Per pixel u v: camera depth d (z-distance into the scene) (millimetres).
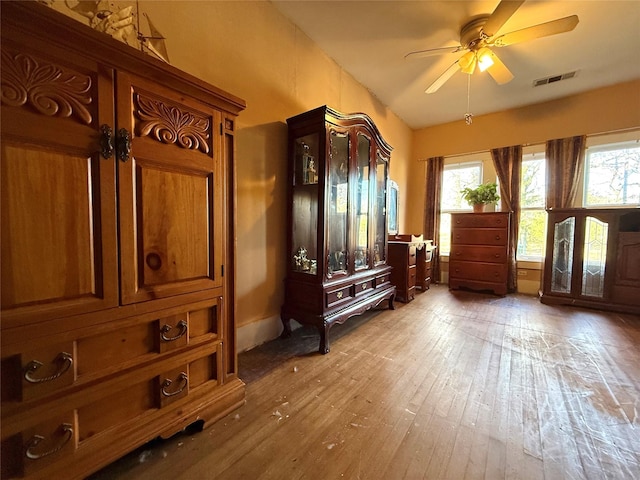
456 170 4684
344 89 3131
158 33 1595
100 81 929
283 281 2428
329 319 2160
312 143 2301
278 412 1413
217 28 1885
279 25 2318
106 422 1006
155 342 1128
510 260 4074
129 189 1018
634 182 3467
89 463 942
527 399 1536
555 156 3791
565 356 2047
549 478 1046
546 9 2234
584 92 3639
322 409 1441
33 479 839
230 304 1439
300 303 2281
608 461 1124
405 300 3494
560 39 2586
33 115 805
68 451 906
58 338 874
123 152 989
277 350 2143
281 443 1211
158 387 1140
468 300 3625
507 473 1067
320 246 2158
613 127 3494
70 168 883
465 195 4160
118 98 971
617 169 3553
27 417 828
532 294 3973
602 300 3178
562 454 1159
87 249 930
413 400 1522
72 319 900
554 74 3201
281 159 2393
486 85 3449
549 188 3844
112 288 989
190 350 1243
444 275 4758
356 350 2141
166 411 1165
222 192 1362
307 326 2666
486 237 3936
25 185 803
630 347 2195
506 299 3680
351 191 2412
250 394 1563
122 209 1001
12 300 792
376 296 2826
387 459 1132
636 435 1268
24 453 824
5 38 753
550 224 3465
